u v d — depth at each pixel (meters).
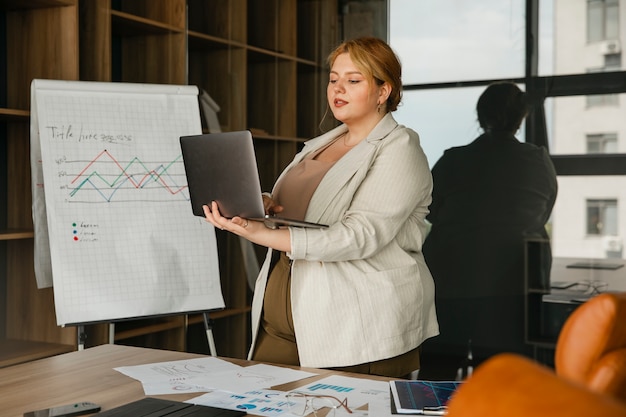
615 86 3.43
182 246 3.18
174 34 4.02
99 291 3.00
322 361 2.17
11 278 3.66
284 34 3.91
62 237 3.00
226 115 4.05
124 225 3.10
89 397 1.63
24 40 3.57
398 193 2.15
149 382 1.75
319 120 3.85
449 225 3.79
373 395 1.63
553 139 3.56
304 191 2.34
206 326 3.20
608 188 3.47
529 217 3.63
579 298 3.54
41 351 3.41
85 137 3.13
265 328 2.37
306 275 2.20
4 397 1.64
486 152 3.69
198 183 2.12
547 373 0.64
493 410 0.63
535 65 3.57
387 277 2.19
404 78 3.83
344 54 2.26
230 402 1.58
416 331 2.26
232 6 4.00
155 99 3.30
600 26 3.44
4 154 3.65
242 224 2.07
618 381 0.92
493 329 3.72
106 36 3.68
